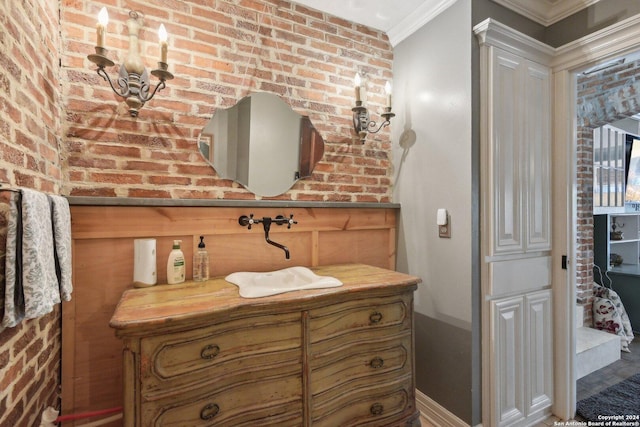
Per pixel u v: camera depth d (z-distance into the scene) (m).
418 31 2.06
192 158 1.66
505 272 1.73
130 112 1.46
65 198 1.24
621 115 2.68
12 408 0.94
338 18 2.10
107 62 1.28
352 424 1.42
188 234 1.61
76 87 1.42
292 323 1.27
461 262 1.72
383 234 2.23
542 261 1.89
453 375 1.76
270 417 1.22
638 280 3.18
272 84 1.88
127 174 1.51
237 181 1.77
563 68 1.89
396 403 1.53
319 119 2.04
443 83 1.86
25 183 1.03
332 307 1.37
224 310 1.13
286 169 1.92
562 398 1.88
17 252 0.88
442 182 1.85
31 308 0.89
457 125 1.76
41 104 1.16
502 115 1.73
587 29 1.77
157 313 1.06
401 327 1.55
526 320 1.81
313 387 1.30
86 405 1.41
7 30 0.91
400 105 2.21
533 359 1.83
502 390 1.70
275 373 1.23
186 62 1.64
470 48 1.68
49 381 1.26
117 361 1.47
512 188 1.76
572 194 1.90
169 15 1.61
